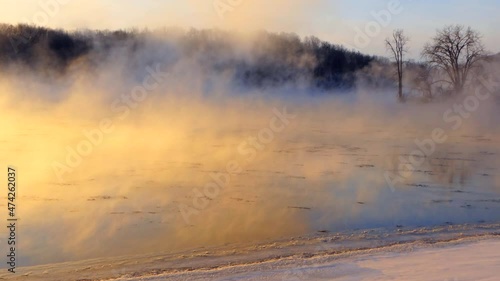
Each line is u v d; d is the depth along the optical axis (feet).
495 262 31.50
